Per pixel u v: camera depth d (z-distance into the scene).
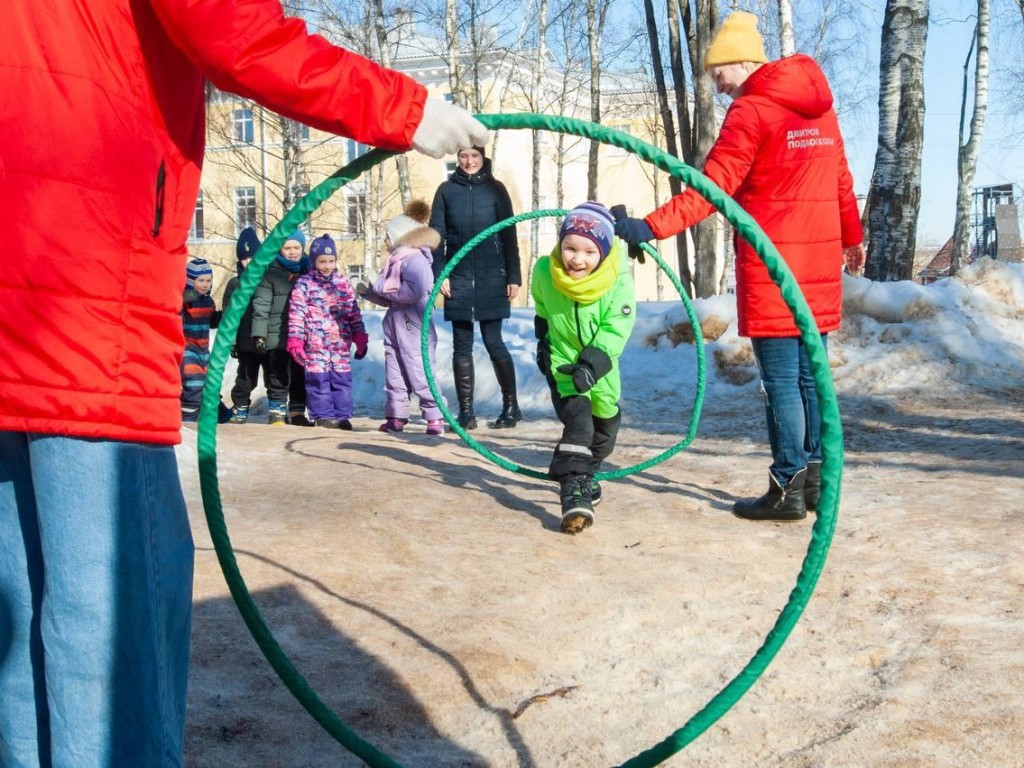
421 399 8.65
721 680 3.25
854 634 3.56
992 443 7.23
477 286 8.74
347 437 7.59
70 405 1.78
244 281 2.32
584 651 3.45
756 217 4.80
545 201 40.38
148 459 1.89
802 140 4.73
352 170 2.32
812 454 5.07
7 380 1.76
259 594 3.73
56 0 1.76
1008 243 37.97
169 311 1.91
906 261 13.88
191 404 9.63
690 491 5.86
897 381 9.57
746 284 4.88
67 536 1.81
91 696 1.83
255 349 9.05
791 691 3.16
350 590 3.85
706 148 20.64
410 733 2.87
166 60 1.89
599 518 5.11
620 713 3.04
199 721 2.81
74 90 1.77
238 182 37.88
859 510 5.20
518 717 2.99
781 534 4.82
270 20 1.87
